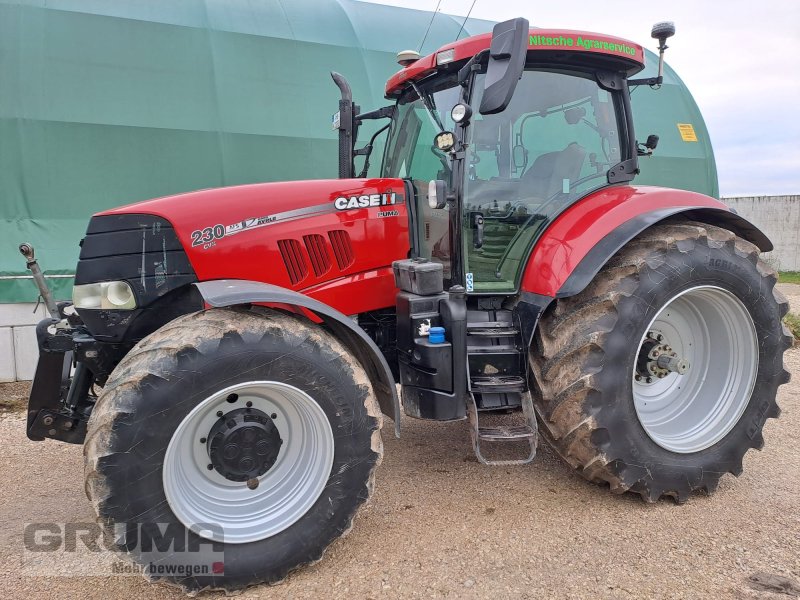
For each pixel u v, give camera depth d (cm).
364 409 258
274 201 304
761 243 364
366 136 764
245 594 241
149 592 245
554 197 338
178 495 237
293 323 256
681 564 256
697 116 967
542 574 250
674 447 316
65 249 611
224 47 721
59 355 288
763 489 331
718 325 341
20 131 609
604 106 348
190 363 231
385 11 889
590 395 289
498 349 306
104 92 648
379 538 280
